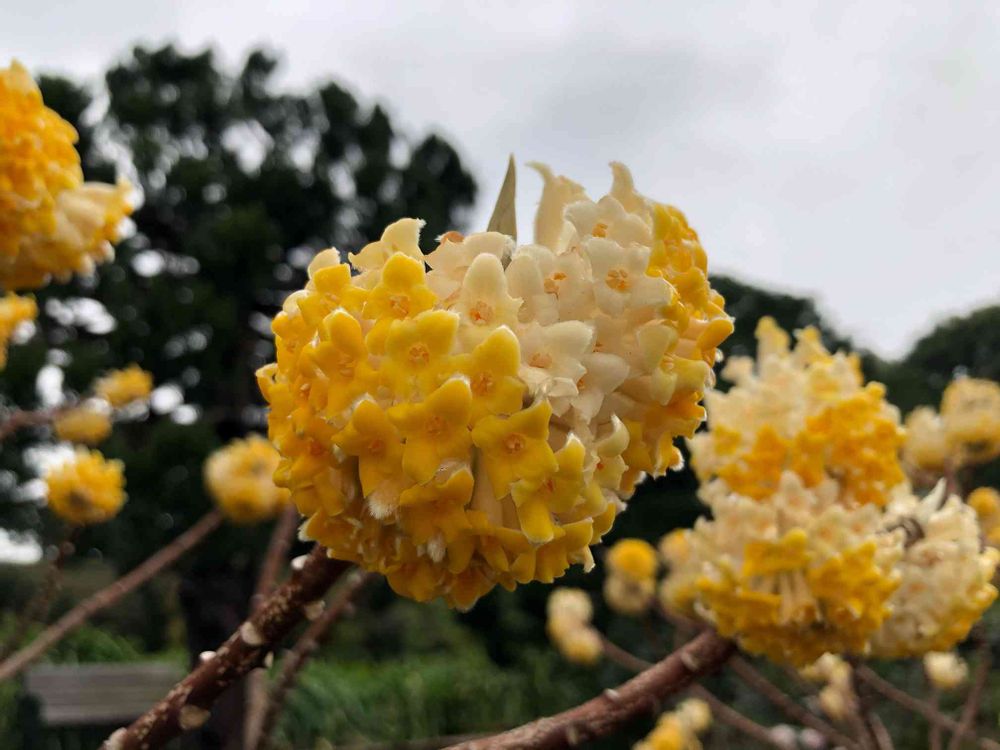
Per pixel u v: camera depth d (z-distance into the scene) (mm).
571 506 105
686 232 122
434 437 101
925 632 201
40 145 208
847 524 188
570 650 584
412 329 100
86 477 351
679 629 410
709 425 218
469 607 116
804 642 187
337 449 104
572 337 106
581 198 128
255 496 375
